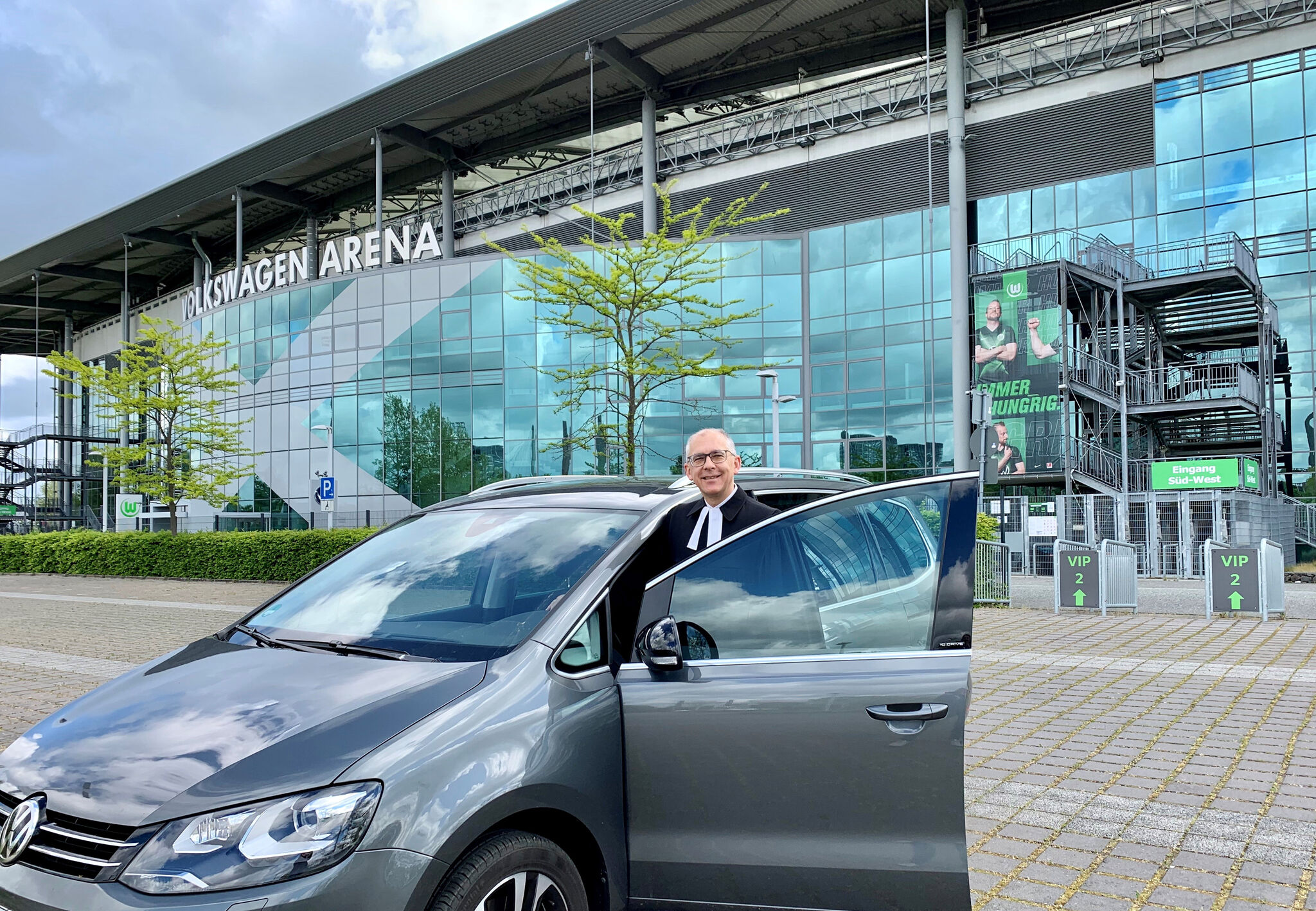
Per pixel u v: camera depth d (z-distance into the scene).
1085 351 26.59
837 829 2.74
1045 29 29.47
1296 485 26.48
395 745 2.34
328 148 39.34
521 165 41.12
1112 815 4.72
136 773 2.36
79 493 57.56
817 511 3.08
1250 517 20.12
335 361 35.25
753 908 2.75
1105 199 28.31
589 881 2.72
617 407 27.94
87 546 26.38
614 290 18.69
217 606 16.69
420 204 44.09
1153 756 5.82
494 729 2.48
